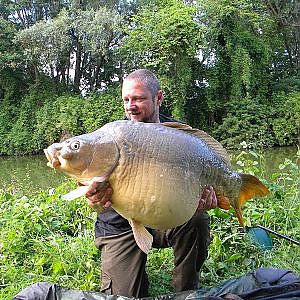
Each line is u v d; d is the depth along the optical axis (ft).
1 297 10.62
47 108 82.79
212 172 8.04
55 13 92.68
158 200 7.16
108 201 7.19
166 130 7.47
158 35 75.15
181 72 76.54
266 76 82.84
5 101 86.99
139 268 10.07
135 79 9.92
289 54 93.04
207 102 80.07
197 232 10.11
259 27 87.40
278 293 8.65
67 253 12.32
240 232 13.17
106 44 80.69
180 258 10.34
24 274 11.73
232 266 12.02
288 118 76.18
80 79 88.79
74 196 6.92
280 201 15.43
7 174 50.16
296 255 12.53
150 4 81.66
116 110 80.48
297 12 89.61
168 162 7.25
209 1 78.95
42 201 16.63
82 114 81.00
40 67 86.79
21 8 92.68
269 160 38.99
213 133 78.38
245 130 76.13
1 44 84.33
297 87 82.94
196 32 75.36
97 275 11.61
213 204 8.20
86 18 79.56
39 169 54.60
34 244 12.96
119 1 87.45
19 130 83.76
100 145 6.91
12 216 14.80
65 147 6.84
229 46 78.84
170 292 10.98
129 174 7.06
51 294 8.99
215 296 8.51
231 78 79.82
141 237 7.22
